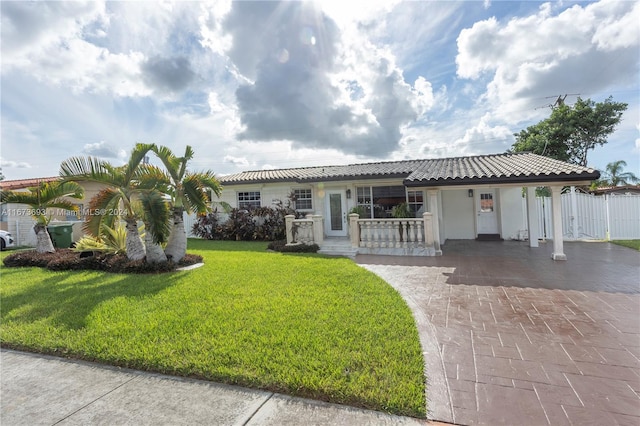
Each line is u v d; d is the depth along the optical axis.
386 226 11.09
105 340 4.21
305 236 12.41
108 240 10.11
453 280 7.16
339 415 2.71
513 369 3.36
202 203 9.28
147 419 2.74
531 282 6.82
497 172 9.59
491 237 14.17
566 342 3.95
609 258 9.14
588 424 2.52
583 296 5.74
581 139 21.88
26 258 9.92
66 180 8.11
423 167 13.44
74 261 9.09
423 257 10.13
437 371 3.35
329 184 15.24
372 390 2.93
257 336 4.16
